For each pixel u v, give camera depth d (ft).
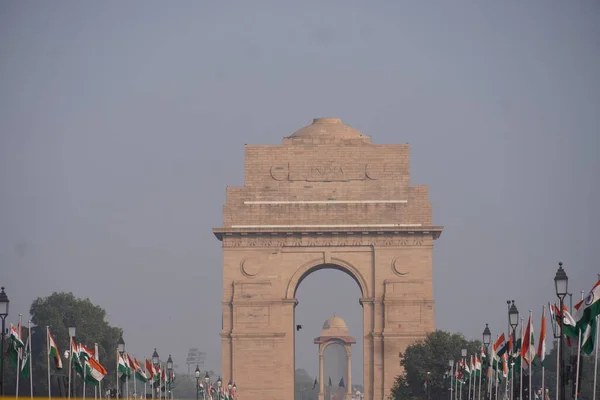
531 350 548.31
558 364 494.59
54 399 556.51
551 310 522.06
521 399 567.59
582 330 463.01
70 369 577.43
